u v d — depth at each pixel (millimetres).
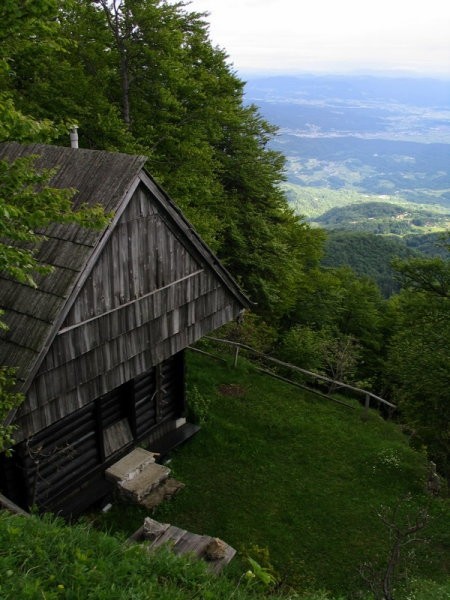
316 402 17328
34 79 16062
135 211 9508
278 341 29422
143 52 16375
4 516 5523
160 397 12602
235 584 6652
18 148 10805
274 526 11352
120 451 11516
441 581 10375
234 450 13680
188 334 11727
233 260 25672
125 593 4770
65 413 9031
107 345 9609
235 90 25406
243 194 26969
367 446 15188
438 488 13609
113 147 16031
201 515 11297
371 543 11297
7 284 8781
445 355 16172
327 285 35562
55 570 4723
